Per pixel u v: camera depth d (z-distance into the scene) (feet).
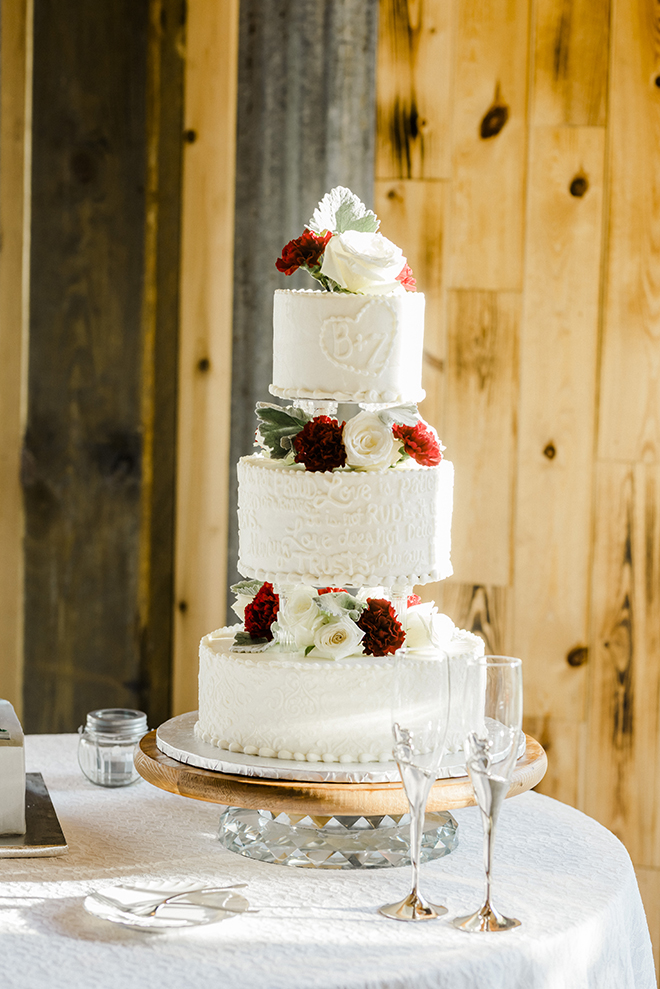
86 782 6.23
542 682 9.44
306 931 4.33
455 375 9.38
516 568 9.42
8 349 9.41
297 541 5.36
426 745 4.35
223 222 9.51
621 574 9.30
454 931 4.34
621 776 9.39
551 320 9.25
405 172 9.33
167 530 9.63
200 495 9.70
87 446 9.48
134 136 9.36
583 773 9.43
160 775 5.21
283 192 9.31
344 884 4.83
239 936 4.28
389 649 5.40
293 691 5.16
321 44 9.25
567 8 9.08
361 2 9.22
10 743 5.24
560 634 9.39
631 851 9.39
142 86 9.34
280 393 5.60
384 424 5.37
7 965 4.03
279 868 5.00
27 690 9.61
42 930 4.33
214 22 9.36
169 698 9.73
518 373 9.31
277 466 5.54
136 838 5.37
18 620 9.59
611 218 9.14
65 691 9.61
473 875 4.98
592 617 9.36
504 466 9.37
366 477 5.28
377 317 5.41
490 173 9.24
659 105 9.04
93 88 9.30
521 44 9.14
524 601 9.43
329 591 5.88
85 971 3.99
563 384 9.27
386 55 9.28
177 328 9.56
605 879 4.95
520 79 9.17
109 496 9.52
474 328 9.33
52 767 6.50
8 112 9.28
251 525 5.57
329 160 9.28
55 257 9.36
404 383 5.56
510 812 5.96
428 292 9.36
